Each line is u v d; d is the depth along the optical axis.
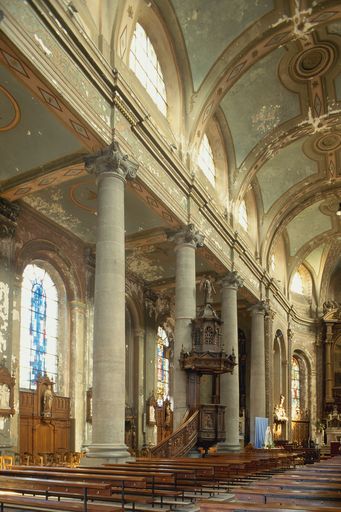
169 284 22.97
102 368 10.70
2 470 8.72
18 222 15.31
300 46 18.05
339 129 22.50
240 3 15.53
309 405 34.06
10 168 13.11
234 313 19.86
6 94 10.81
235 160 21.14
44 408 15.80
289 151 24.03
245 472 12.28
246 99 19.73
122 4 12.29
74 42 10.31
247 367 28.02
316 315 35.62
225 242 19.92
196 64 16.42
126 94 12.05
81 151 12.31
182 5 15.19
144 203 14.88
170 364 25.39
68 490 7.94
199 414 14.94
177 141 16.17
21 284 15.12
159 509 8.27
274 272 30.19
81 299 17.97
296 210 27.80
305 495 5.92
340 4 15.85
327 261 35.59
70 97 10.19
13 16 8.73
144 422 21.89
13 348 14.37
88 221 16.91
